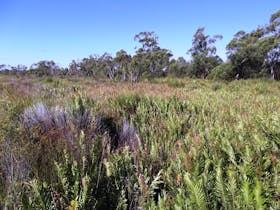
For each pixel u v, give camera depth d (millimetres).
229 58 36156
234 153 2346
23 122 3449
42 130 3225
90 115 3809
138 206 2117
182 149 2682
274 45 33531
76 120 3578
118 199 2154
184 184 2080
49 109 4188
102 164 2463
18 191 1957
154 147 2854
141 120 4324
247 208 1650
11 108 4074
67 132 3014
